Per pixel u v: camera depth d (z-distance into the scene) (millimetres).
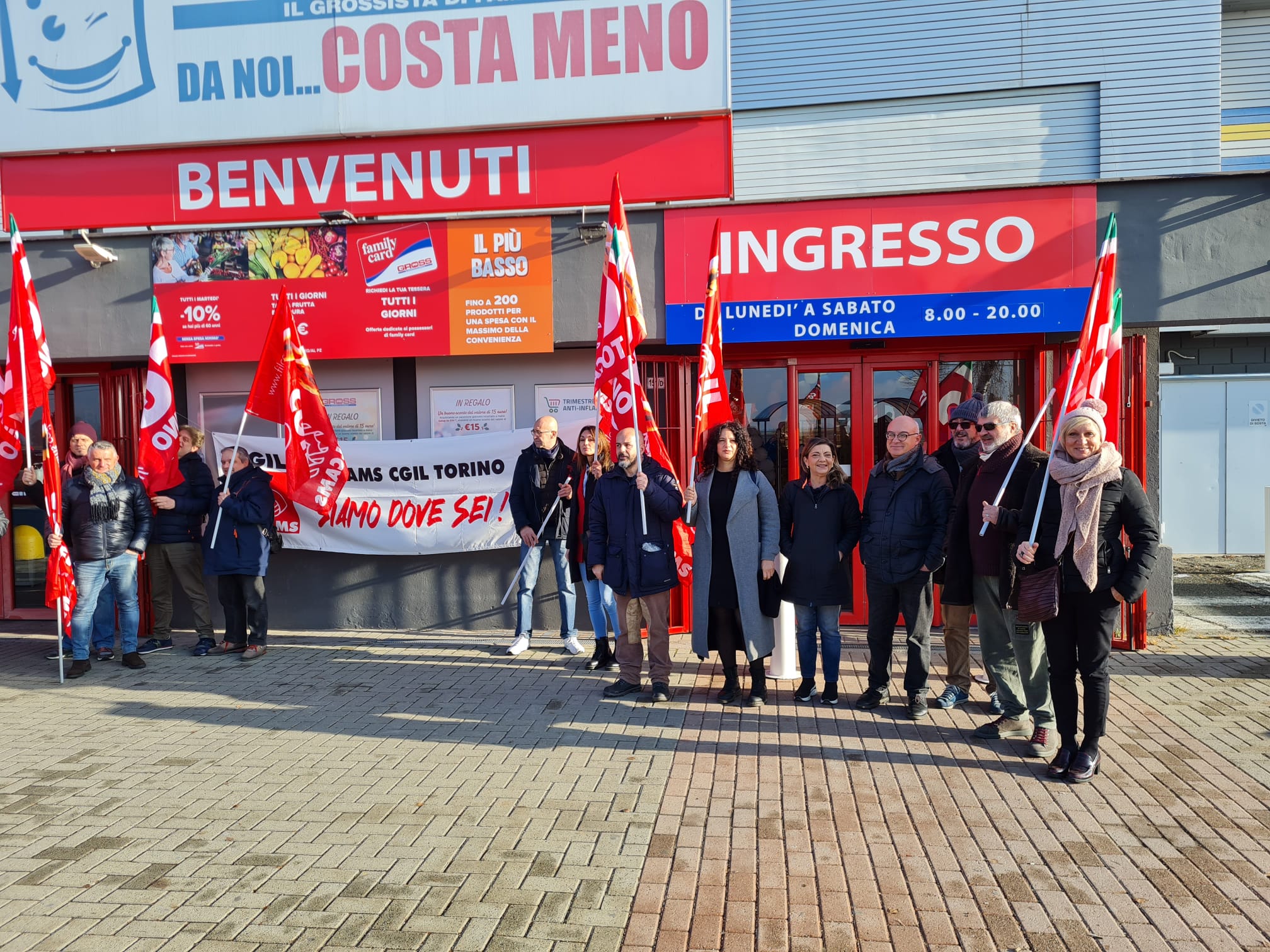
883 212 7152
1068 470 4355
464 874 3525
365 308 7668
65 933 3105
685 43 7598
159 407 7414
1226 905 3246
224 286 7754
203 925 3158
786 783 4465
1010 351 7766
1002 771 4594
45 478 6594
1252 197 6793
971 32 9633
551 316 7523
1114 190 6922
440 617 8102
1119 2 9375
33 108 8133
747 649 5676
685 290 7375
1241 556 12742
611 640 7004
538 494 7105
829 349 7973
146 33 8000
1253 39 10258
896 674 6539
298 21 7891
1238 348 13047
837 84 9867
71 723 5516
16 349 6648
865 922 3168
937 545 5297
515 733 5262
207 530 7238
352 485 7969
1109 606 4402
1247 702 5668
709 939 3064
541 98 7738
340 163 7992
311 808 4180
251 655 7133
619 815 4082
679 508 5766
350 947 3018
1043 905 3270
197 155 8086
